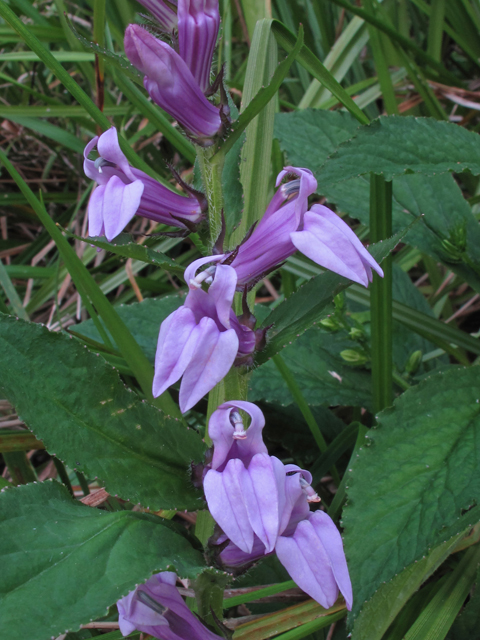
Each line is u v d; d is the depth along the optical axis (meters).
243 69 0.37
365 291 0.26
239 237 0.22
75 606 0.14
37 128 0.35
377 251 0.18
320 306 0.18
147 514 0.16
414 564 0.18
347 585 0.15
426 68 0.38
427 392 0.20
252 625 0.19
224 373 0.15
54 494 0.16
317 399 0.24
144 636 0.19
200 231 0.18
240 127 0.17
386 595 0.18
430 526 0.18
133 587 0.15
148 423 0.17
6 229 0.39
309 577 0.15
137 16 0.19
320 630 0.21
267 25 0.24
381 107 0.41
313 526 0.16
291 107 0.34
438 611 0.19
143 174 0.17
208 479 0.15
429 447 0.19
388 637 0.19
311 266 0.26
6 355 0.16
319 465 0.23
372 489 0.19
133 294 0.33
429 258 0.32
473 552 0.20
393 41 0.32
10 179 0.40
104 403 0.17
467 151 0.22
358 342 0.24
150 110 0.27
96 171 0.17
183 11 0.16
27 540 0.15
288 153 0.28
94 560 0.15
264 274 0.18
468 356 0.30
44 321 0.35
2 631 0.14
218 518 0.15
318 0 0.38
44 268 0.34
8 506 0.15
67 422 0.16
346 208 0.26
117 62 0.17
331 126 0.29
